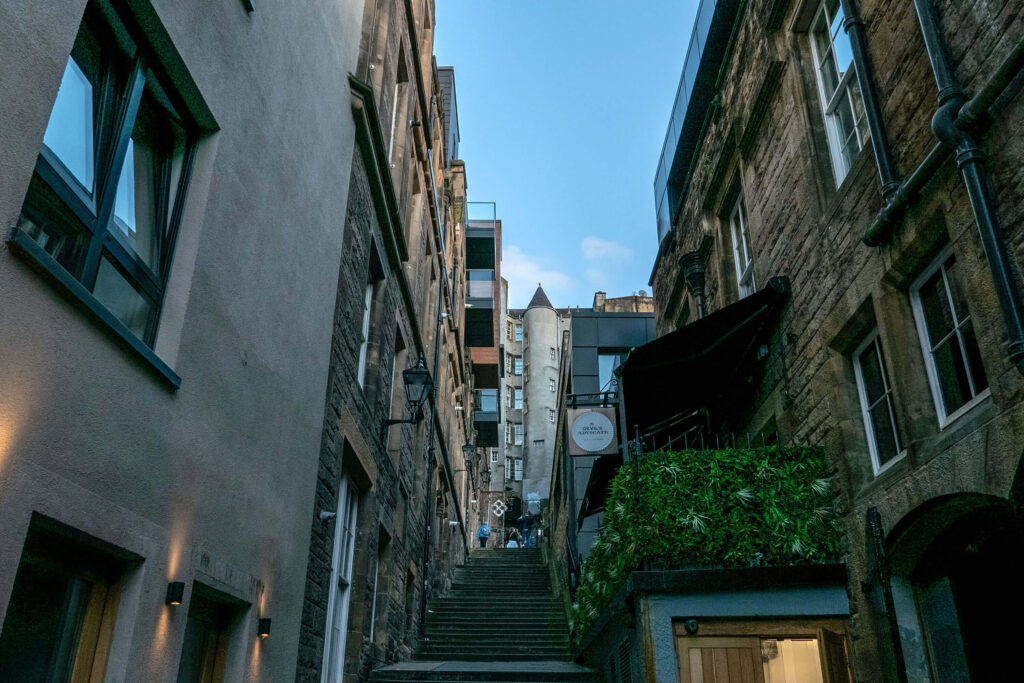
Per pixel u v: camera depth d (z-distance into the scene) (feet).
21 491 8.76
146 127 13.09
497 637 43.52
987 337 15.06
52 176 10.13
